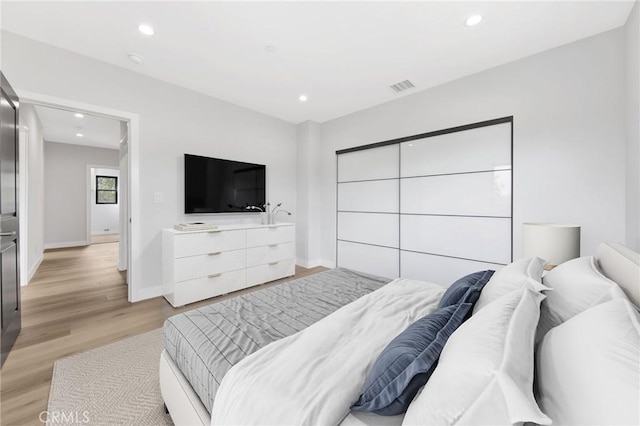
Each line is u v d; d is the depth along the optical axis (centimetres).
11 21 197
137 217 276
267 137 400
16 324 200
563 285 101
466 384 53
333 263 418
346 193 398
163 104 292
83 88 241
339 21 196
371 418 71
